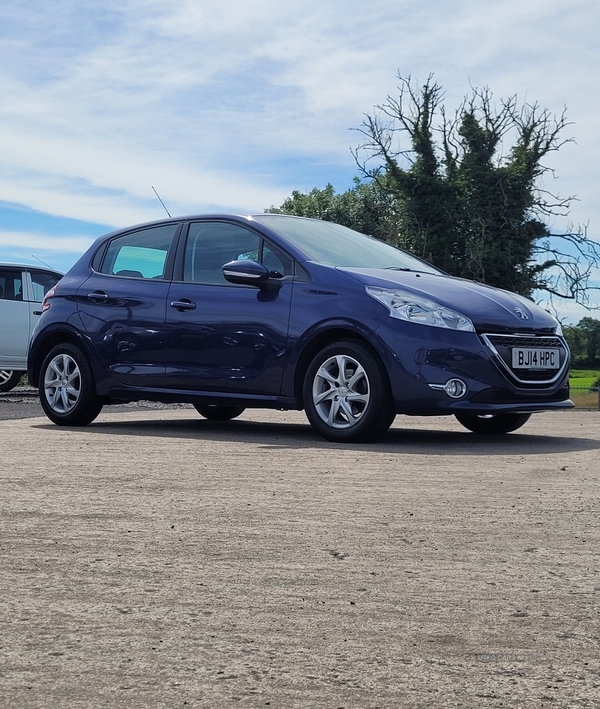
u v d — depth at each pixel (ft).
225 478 14.74
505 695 5.74
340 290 20.57
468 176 111.04
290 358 20.95
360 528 10.90
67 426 24.94
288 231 22.39
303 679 6.01
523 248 107.76
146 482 14.28
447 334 19.51
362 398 20.01
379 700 5.65
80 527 10.87
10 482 14.20
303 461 16.94
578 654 6.51
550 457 17.93
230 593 8.09
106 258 25.09
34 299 44.01
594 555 9.58
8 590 8.15
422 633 6.98
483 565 9.14
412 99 111.04
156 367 23.17
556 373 20.77
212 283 22.70
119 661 6.35
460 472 15.66
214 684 5.92
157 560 9.29
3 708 5.53
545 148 108.06
